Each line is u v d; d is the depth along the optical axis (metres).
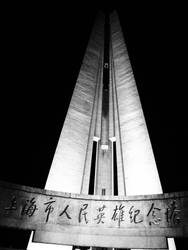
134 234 6.91
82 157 12.84
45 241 6.85
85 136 13.55
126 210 7.32
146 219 7.04
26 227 6.90
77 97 14.27
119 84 15.73
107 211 7.38
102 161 14.80
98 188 13.80
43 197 7.43
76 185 11.96
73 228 7.12
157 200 7.21
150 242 6.69
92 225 7.18
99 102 16.14
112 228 7.10
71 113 13.48
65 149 12.38
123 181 12.48
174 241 9.66
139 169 12.04
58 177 11.56
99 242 6.91
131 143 13.02
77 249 11.34
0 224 6.67
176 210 6.82
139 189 11.53
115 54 17.58
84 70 15.69
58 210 7.33
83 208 7.45
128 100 14.49
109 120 16.00
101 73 17.14
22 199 7.17
